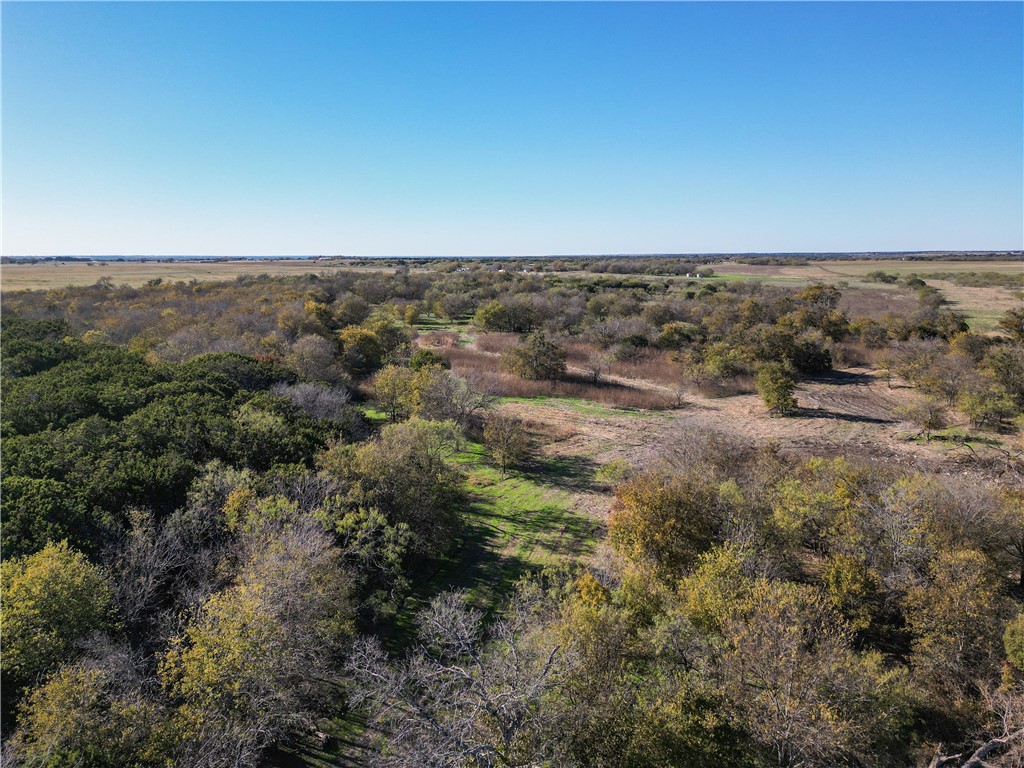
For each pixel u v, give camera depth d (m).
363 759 12.59
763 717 11.59
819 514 18.64
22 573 12.91
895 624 16.48
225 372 33.22
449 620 14.11
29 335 41.59
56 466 18.30
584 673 12.33
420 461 21.67
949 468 29.67
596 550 21.78
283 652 12.51
